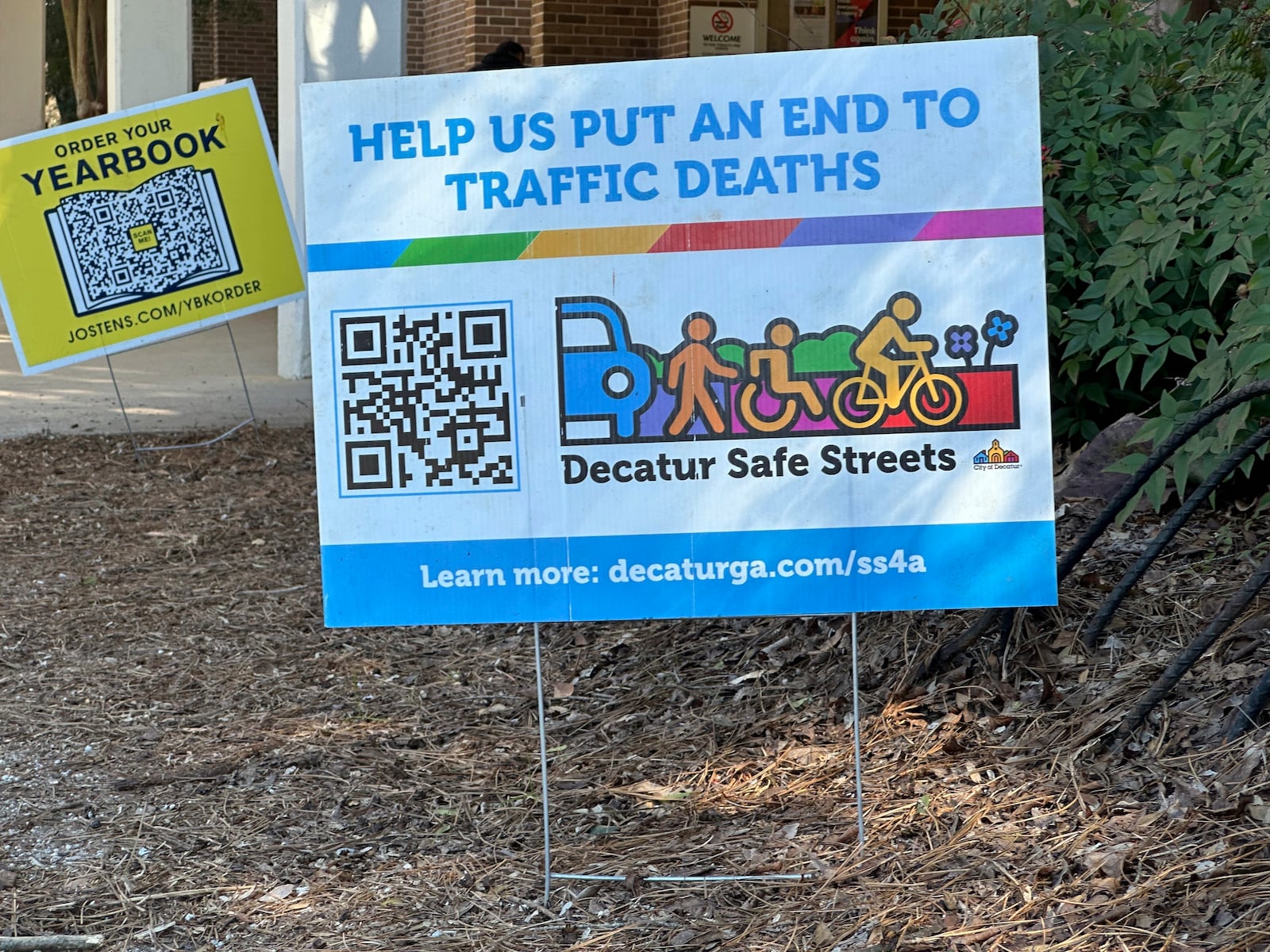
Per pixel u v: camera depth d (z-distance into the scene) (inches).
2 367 527.5
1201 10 277.7
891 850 136.0
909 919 123.3
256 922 134.7
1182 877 120.2
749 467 128.6
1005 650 165.2
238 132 350.9
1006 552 128.0
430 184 127.9
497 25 572.1
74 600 250.7
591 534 129.5
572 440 128.8
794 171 126.6
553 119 127.0
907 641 175.3
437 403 129.1
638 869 139.1
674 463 129.0
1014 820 136.6
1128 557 179.9
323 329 129.1
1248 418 168.6
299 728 186.4
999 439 127.5
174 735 186.5
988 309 126.7
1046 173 202.8
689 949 124.2
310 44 456.8
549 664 203.2
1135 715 144.6
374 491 129.8
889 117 126.0
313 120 127.7
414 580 130.3
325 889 140.3
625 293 127.9
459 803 159.0
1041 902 122.3
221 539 287.1
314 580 257.0
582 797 157.3
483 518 129.6
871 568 128.9
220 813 160.1
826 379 127.8
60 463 359.6
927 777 148.7
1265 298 156.3
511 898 136.3
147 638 228.8
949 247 126.6
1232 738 136.7
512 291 128.3
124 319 350.6
